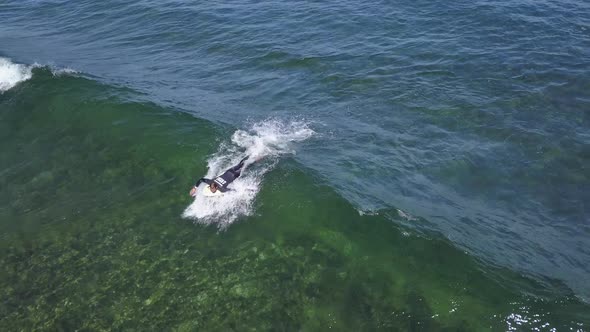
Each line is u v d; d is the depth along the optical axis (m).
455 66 25.03
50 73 22.98
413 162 18.66
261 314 12.21
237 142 18.95
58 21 33.41
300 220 14.96
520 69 24.50
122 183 16.84
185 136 19.05
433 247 14.08
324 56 26.48
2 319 12.13
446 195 17.12
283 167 17.28
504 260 14.16
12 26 32.66
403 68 25.11
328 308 12.31
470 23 28.98
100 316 12.20
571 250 15.25
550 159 19.05
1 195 16.52
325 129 20.44
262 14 31.92
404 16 30.34
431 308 12.26
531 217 16.61
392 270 13.30
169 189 16.47
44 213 15.70
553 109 21.72
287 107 22.27
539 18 29.00
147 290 12.85
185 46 28.70
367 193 16.36
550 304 12.58
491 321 11.95
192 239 14.41
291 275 13.18
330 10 31.77
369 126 20.84
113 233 14.72
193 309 12.34
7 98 21.47
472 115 21.52
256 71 25.61
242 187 16.20
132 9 34.03
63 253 14.09
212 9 33.09
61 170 17.58
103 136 19.11
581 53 25.48
